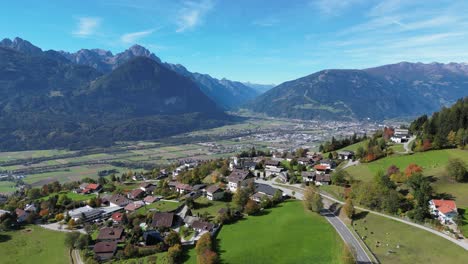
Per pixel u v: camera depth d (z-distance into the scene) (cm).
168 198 18325
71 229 15262
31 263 12106
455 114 19950
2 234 14950
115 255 11731
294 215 13512
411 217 11769
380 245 10325
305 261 9831
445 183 13625
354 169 18712
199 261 10131
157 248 11688
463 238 10056
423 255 9425
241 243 11444
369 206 13412
